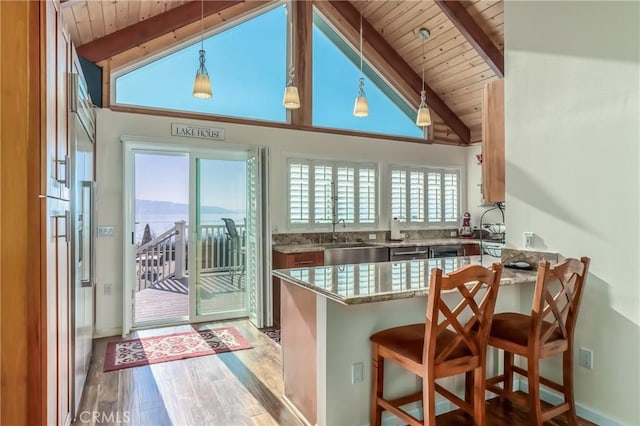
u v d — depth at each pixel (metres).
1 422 1.49
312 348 2.17
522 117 2.72
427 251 5.03
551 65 2.54
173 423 2.26
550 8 2.54
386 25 5.05
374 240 5.31
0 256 1.50
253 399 2.54
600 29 2.26
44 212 1.57
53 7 1.74
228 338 3.74
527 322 2.23
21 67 1.52
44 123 1.58
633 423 2.14
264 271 4.20
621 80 2.17
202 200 4.36
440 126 5.91
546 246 2.56
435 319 1.72
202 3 4.19
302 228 4.86
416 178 5.71
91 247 2.58
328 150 5.04
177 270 4.78
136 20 3.92
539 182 2.61
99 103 3.89
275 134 4.70
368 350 2.15
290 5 4.82
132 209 4.06
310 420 2.18
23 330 1.52
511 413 2.39
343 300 1.78
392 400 2.12
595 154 2.30
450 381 2.42
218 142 4.30
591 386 2.33
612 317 2.23
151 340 3.68
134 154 4.12
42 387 1.56
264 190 4.28
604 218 2.26
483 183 3.07
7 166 1.51
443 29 4.69
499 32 4.35
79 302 2.40
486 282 1.84
